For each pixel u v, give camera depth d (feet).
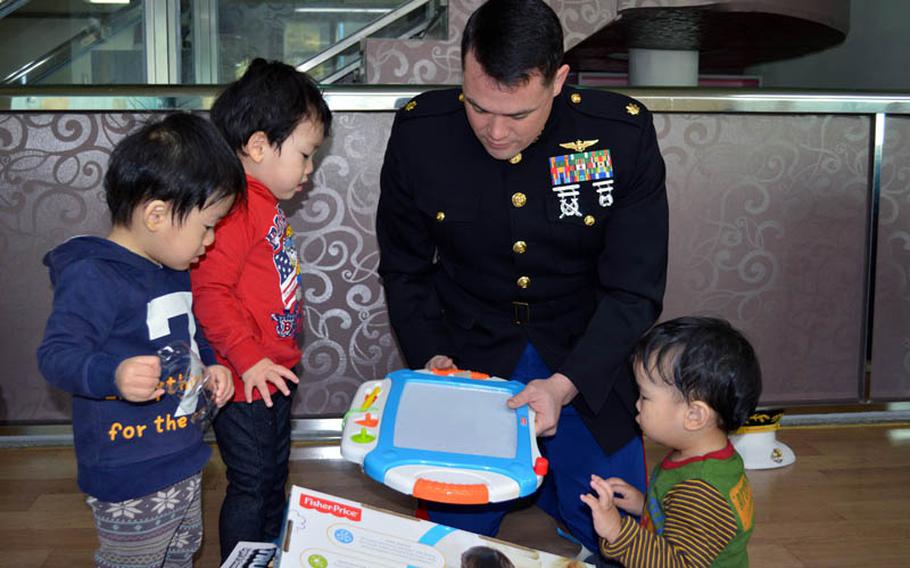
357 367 7.18
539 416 4.07
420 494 3.37
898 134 7.50
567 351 4.74
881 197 7.59
